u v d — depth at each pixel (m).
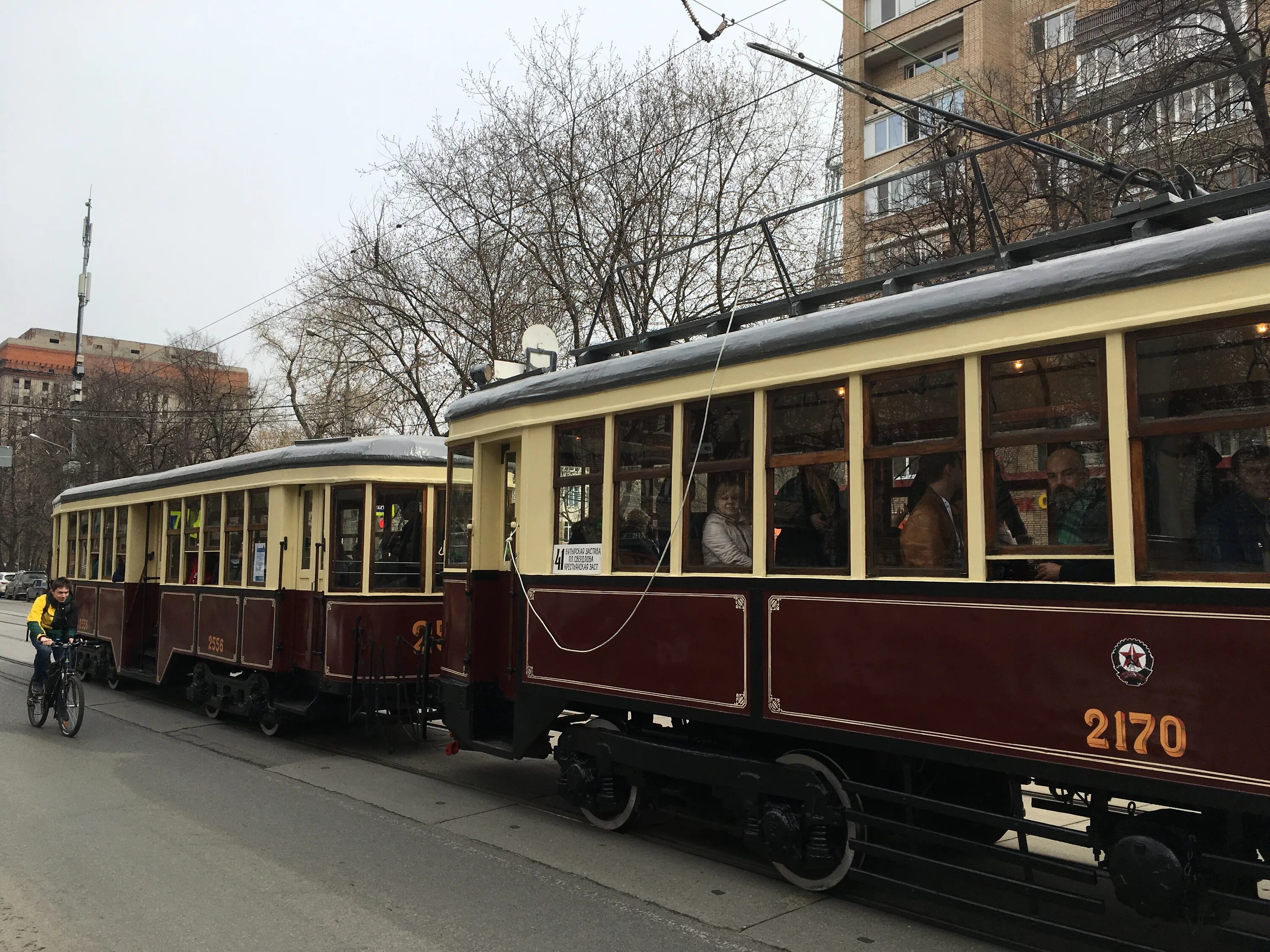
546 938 4.76
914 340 4.84
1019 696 4.29
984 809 5.23
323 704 9.95
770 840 5.29
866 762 5.33
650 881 5.64
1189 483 3.91
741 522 5.66
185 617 12.30
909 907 5.16
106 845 6.30
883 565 4.93
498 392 7.68
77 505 16.17
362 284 21.78
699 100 17.69
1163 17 12.60
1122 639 3.97
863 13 25.28
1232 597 3.68
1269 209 4.24
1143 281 4.05
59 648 10.71
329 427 26.08
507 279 19.50
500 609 7.87
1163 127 12.52
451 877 5.71
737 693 5.52
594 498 6.66
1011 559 4.39
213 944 4.65
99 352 91.12
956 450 4.66
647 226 17.55
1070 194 13.48
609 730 6.51
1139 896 3.91
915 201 16.50
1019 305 4.45
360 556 9.74
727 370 5.77
